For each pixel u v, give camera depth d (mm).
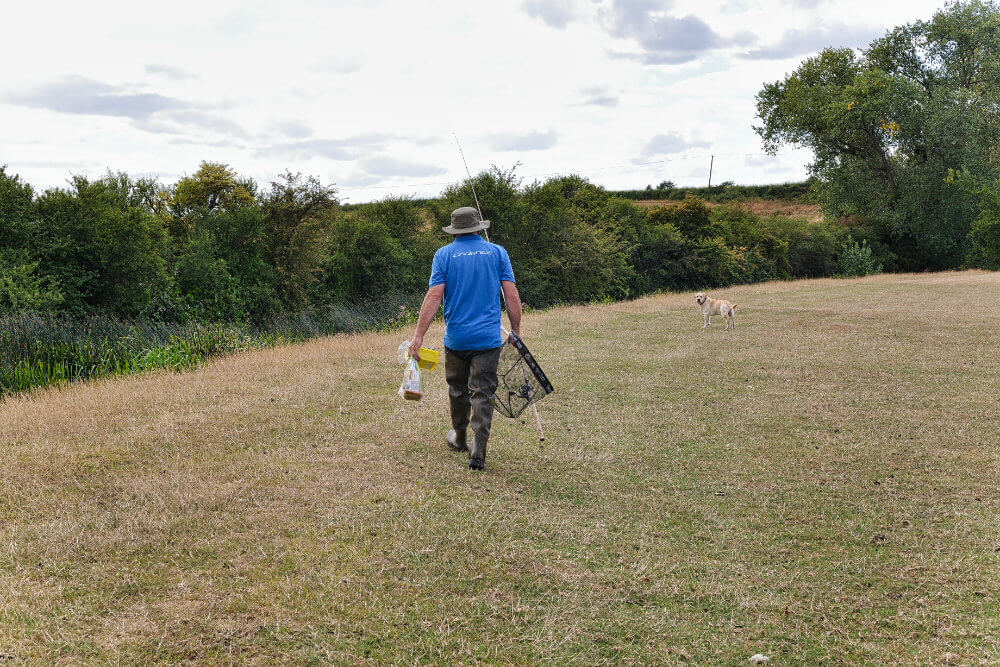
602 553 3615
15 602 2955
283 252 20312
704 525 4012
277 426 5832
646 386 7805
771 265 37156
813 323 13062
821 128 41250
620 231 32219
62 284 13883
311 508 4031
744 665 2699
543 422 6266
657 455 5297
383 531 3744
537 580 3289
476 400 4766
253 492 4258
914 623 2986
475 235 4848
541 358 9688
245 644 2717
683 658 2734
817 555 3633
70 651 2650
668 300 19625
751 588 3279
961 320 12906
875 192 40469
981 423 6043
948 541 3770
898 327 12156
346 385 7633
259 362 9141
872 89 38281
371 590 3141
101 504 4090
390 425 5945
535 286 25750
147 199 20578
